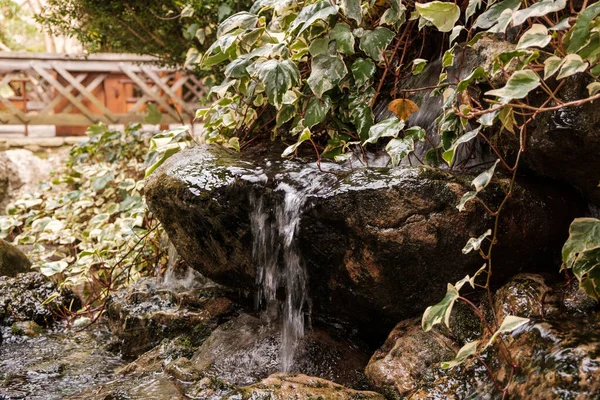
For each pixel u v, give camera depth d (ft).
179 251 8.78
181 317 9.58
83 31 17.33
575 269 5.60
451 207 6.55
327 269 7.25
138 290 10.52
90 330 11.23
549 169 6.89
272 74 8.04
